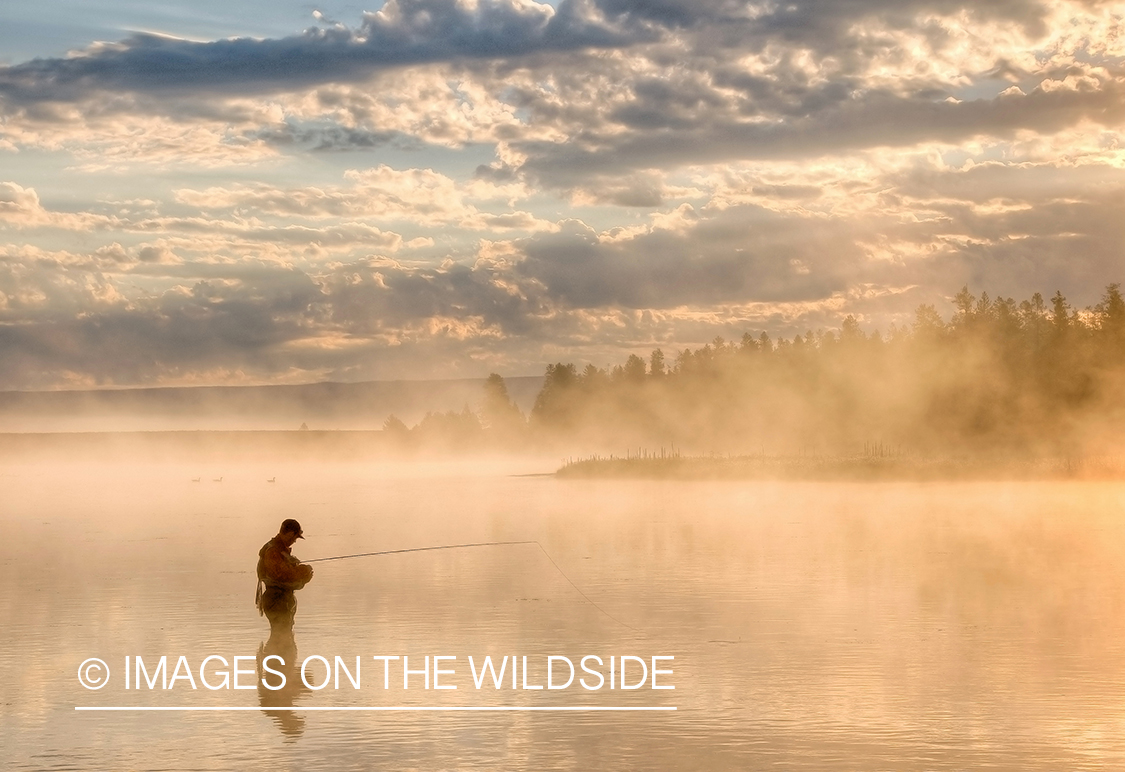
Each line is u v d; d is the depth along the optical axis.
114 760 12.55
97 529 48.16
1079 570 28.28
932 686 15.55
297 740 13.34
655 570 29.52
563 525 46.81
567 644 19.09
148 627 21.41
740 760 12.20
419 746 13.01
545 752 12.67
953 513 49.84
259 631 20.91
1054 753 12.27
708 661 17.52
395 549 36.94
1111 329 132.12
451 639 19.69
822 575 27.83
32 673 17.25
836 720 13.81
